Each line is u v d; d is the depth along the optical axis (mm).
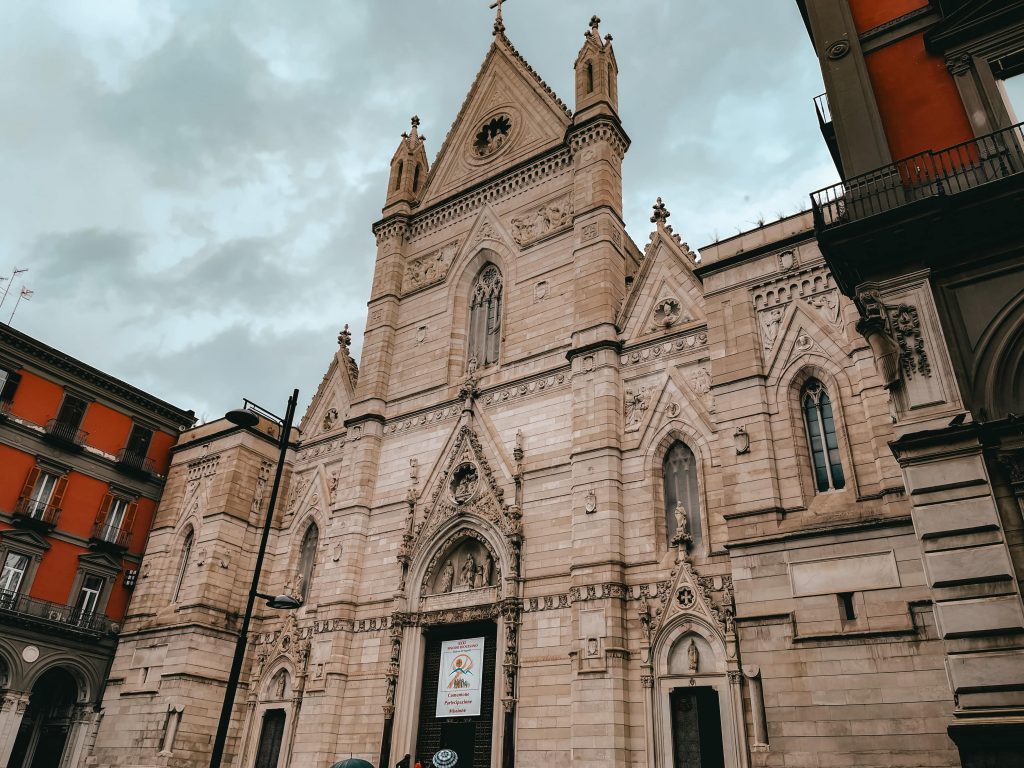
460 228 45469
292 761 34875
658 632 27656
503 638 31625
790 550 24453
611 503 30750
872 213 21172
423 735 33281
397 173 50844
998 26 21953
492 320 41812
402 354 44156
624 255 38281
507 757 29234
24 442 45875
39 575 44469
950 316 19828
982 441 18156
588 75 42469
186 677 39469
